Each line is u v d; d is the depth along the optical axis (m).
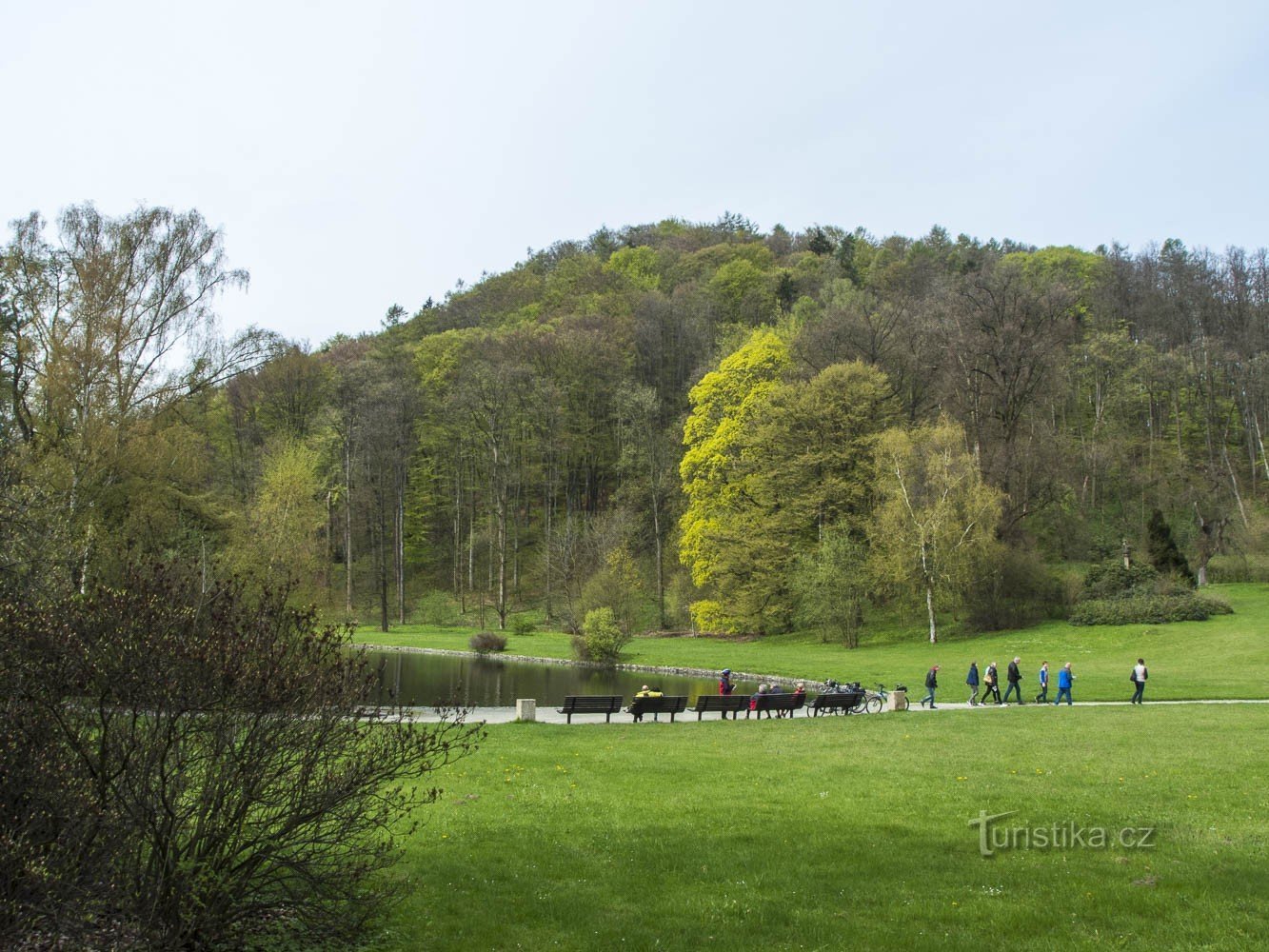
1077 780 17.83
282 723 7.97
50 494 18.36
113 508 29.69
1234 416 91.12
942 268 130.88
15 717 7.29
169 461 32.38
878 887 10.95
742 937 9.34
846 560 58.72
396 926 9.45
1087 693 35.72
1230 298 104.06
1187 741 22.89
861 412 65.06
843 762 19.88
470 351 107.88
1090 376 92.31
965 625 59.38
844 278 120.00
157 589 8.26
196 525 33.91
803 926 9.63
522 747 21.39
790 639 64.38
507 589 89.88
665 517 86.81
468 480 97.44
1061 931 9.55
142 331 32.84
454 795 15.83
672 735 24.31
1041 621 57.22
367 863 8.62
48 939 7.20
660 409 96.31
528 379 94.62
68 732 7.46
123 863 7.48
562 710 27.58
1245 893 10.76
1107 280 112.19
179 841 7.94
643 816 14.48
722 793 16.38
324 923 8.59
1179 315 103.69
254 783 7.79
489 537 90.62
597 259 153.25
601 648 53.84
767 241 172.12
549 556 80.06
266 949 8.30
